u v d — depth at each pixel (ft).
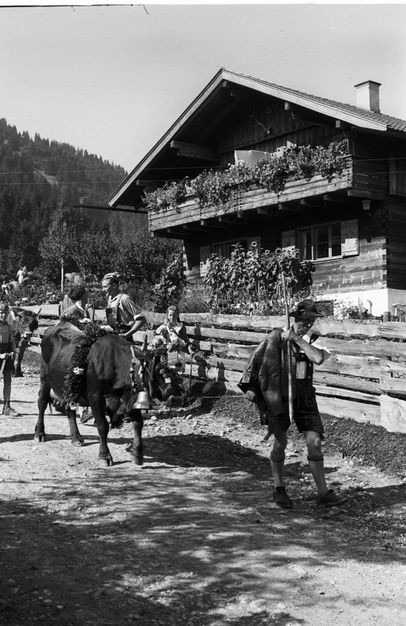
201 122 80.79
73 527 20.99
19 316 53.83
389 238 65.82
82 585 17.20
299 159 65.92
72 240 192.13
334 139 69.92
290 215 73.77
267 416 24.29
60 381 29.32
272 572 18.39
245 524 21.91
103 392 27.14
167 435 33.50
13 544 19.48
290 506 23.76
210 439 32.96
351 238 67.77
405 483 26.94
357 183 63.21
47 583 17.19
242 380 24.23
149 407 26.20
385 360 30.91
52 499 23.47
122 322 31.32
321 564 19.12
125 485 25.32
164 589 17.19
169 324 39.93
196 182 76.28
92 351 27.50
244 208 72.28
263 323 38.81
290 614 16.26
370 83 79.87
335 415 32.63
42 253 194.90
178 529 21.11
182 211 79.71
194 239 87.25
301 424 24.14
